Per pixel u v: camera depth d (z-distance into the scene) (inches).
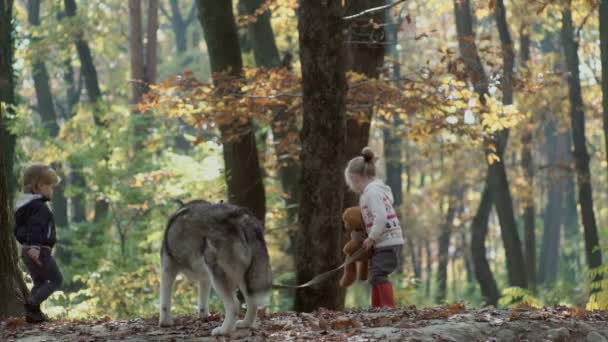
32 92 1702.8
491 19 1338.6
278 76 513.7
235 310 243.4
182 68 1736.0
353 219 315.0
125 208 808.3
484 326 262.5
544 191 1876.2
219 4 553.0
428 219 1478.8
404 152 1435.8
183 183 745.0
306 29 394.9
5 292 341.1
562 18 908.0
